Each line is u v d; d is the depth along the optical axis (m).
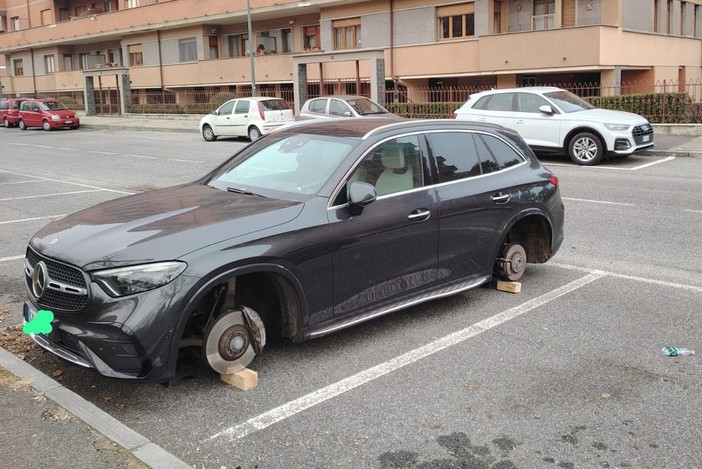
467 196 5.44
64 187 13.70
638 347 4.87
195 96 40.16
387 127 5.20
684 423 3.80
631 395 4.14
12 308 5.91
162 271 3.85
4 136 31.20
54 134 31.89
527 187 5.99
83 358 3.93
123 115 41.06
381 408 4.00
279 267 4.25
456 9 27.41
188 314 3.89
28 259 4.48
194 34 39.12
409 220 4.99
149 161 18.25
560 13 25.31
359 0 30.20
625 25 24.62
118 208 4.77
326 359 4.70
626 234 8.33
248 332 4.35
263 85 35.75
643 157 16.11
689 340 4.99
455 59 26.86
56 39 48.84
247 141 24.41
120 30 42.81
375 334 5.16
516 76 25.81
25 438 3.52
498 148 5.98
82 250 4.03
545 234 6.31
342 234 4.57
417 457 3.48
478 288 6.28
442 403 4.05
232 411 3.98
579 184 12.20
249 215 4.37
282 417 3.90
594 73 24.67
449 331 5.21
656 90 26.56
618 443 3.60
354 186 4.58
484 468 3.38
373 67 26.73
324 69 31.81
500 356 4.73
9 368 4.35
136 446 3.44
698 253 7.40
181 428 3.79
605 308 5.70
